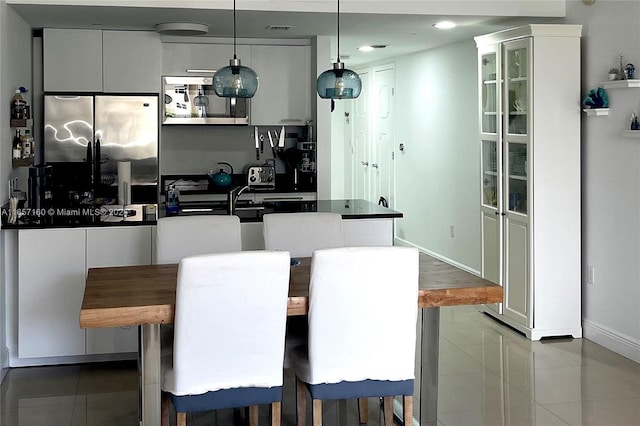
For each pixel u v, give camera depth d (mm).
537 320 5609
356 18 5805
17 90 5270
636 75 4988
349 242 5441
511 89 5801
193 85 6926
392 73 9391
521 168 5699
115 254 5004
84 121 6566
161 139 7434
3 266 4922
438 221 8273
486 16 5754
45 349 4961
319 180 7023
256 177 7309
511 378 4770
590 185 5559
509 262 5902
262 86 7070
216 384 3262
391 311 3338
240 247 4398
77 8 5363
